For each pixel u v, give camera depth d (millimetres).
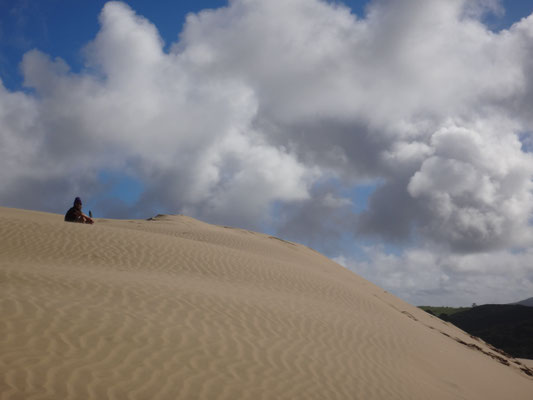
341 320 13375
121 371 6883
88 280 11109
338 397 8102
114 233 18984
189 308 10484
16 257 14023
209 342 8812
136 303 9969
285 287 16734
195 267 16641
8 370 6137
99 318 8500
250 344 9320
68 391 6039
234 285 14898
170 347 8109
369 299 19531
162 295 11016
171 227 35031
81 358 6934
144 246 17859
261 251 29281
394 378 9898
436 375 11320
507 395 11961
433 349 13844
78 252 15672
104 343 7574
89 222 20922
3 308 7918
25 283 9883
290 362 9008
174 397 6594
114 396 6215
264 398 7305
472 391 10984
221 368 7895
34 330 7395
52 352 6883
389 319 16281
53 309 8398
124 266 14844
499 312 57625
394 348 12227
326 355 10000
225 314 10750
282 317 11812
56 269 12281
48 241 16344
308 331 11328
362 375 9461
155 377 6980
